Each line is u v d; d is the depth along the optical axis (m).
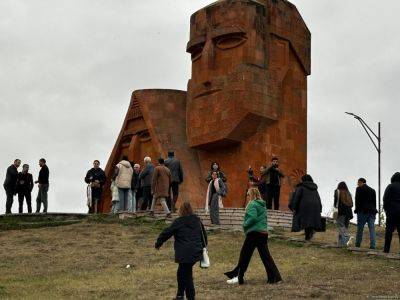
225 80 35.41
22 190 29.34
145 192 29.30
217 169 27.23
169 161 28.77
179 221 15.44
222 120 35.16
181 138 37.25
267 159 35.25
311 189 23.09
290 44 36.97
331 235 27.11
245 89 34.75
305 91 37.56
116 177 29.53
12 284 18.47
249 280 18.17
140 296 16.67
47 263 21.28
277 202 29.77
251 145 35.19
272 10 36.50
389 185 21.27
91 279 18.97
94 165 30.03
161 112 37.97
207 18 36.44
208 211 28.59
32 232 25.89
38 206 29.61
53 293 17.30
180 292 15.38
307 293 16.42
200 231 15.49
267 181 29.67
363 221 22.53
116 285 18.11
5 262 21.44
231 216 28.42
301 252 22.12
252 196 17.42
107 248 23.31
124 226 26.78
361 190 22.53
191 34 37.16
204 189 36.06
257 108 34.91
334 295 16.25
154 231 25.89
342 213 23.02
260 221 17.34
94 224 27.09
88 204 29.78
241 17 35.53
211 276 19.00
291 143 36.34
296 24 37.50
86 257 22.03
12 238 24.95
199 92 36.31
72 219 28.20
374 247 22.34
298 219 23.03
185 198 35.34
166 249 23.16
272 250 22.45
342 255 21.61
